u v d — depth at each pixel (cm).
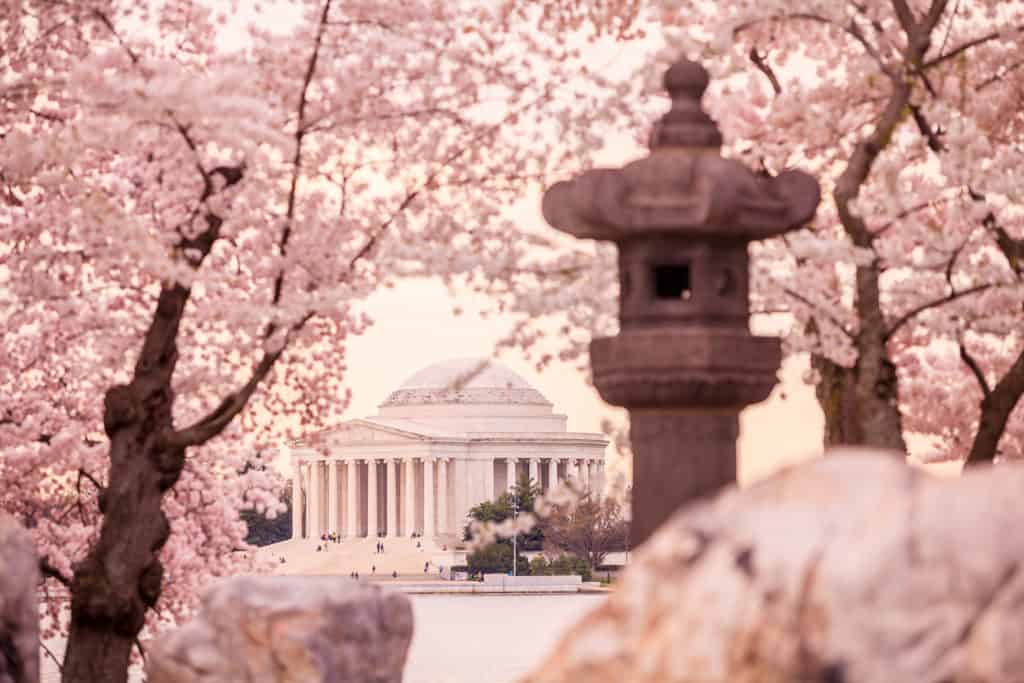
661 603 670
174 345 2230
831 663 606
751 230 1377
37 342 2662
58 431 2703
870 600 608
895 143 2367
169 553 2795
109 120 1939
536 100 2264
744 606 635
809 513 648
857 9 2228
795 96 2344
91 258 2398
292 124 2267
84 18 2345
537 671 701
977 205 2145
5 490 2756
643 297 1402
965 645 596
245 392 2195
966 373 2988
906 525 621
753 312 2122
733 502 685
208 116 1889
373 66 2239
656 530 1402
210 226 2222
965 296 2177
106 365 2492
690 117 1409
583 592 17162
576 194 1388
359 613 1354
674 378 1366
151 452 2189
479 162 2286
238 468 2889
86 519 2884
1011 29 2202
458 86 2275
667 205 1360
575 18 2369
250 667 1316
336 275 2186
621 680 661
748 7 2148
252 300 2238
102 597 2147
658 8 2334
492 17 2312
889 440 2075
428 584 18475
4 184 2417
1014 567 602
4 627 1220
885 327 2105
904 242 2272
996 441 2317
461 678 5481
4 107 2408
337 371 2666
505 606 13050
